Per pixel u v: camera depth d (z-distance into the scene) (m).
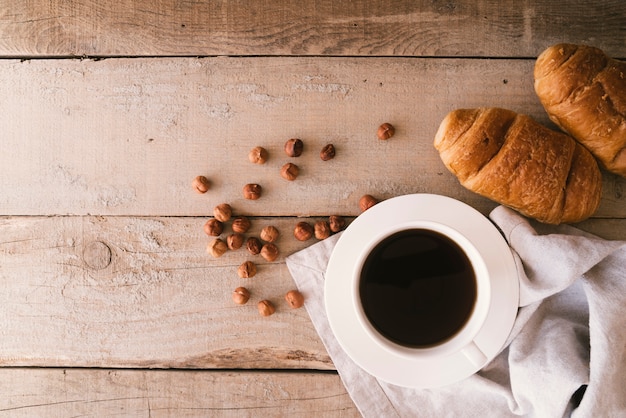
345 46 0.67
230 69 0.67
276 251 0.66
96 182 0.67
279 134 0.67
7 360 0.68
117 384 0.67
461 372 0.61
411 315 0.60
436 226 0.58
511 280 0.61
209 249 0.66
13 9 0.68
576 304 0.64
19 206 0.68
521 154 0.60
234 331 0.67
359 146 0.66
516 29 0.66
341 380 0.66
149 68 0.67
